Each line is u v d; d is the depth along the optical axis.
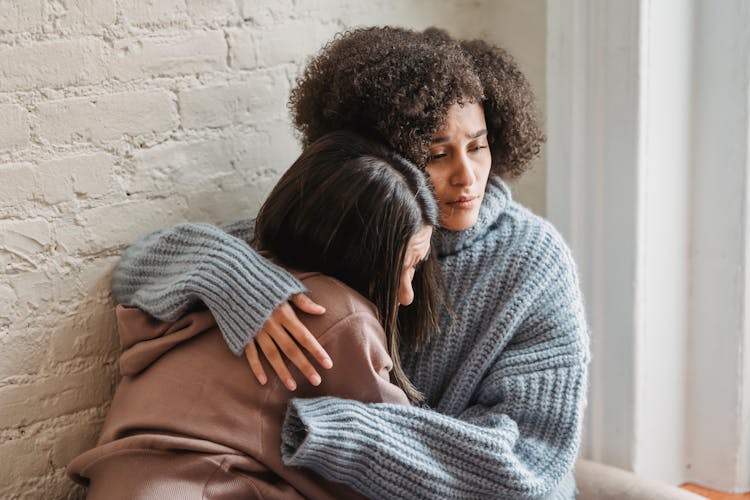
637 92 1.42
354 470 1.02
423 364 1.24
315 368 1.03
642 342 1.54
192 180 1.28
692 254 1.56
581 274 1.55
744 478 1.63
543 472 1.12
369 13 1.46
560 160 1.53
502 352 1.22
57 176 1.14
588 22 1.45
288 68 1.36
